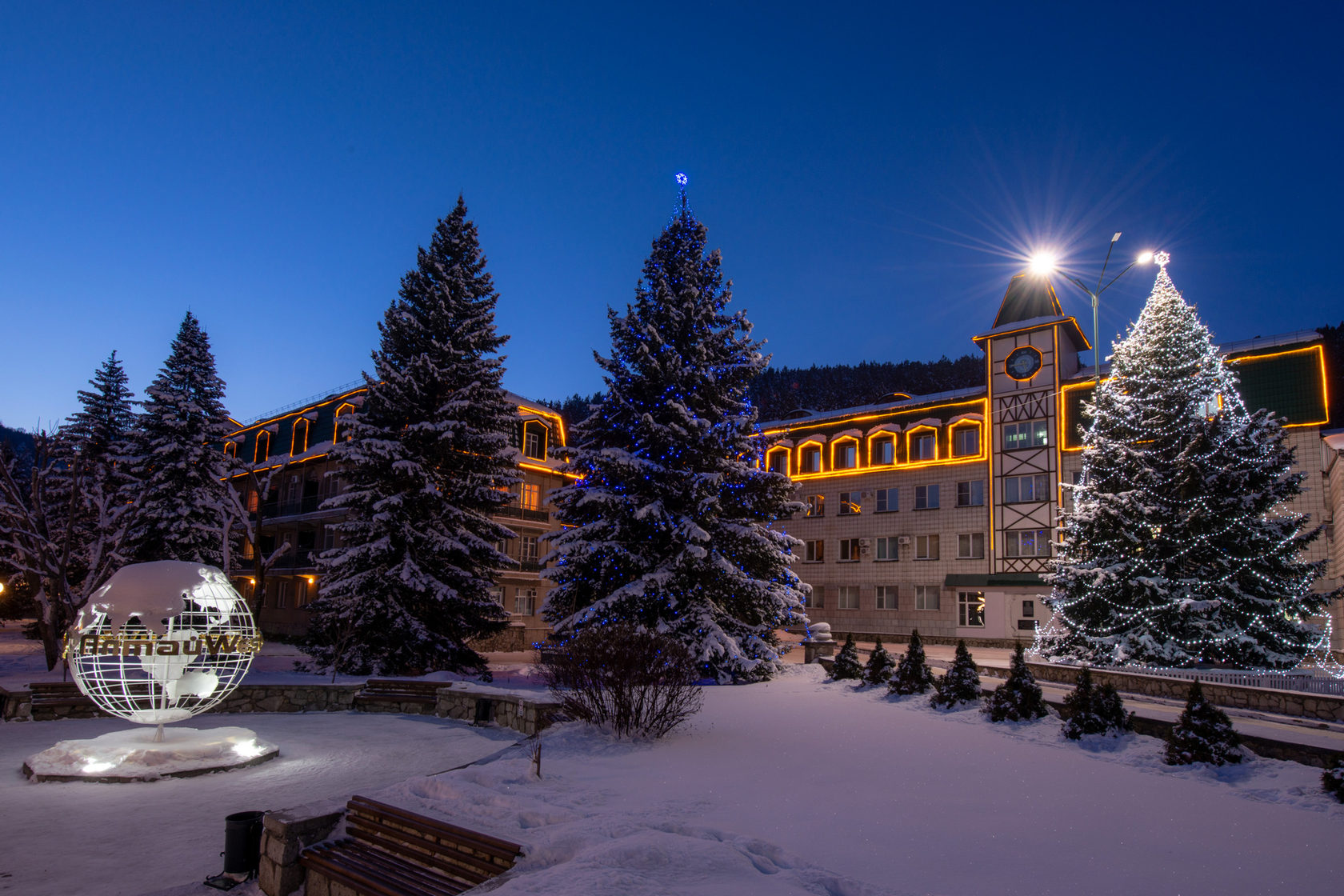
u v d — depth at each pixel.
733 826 6.89
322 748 12.53
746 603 21.97
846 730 12.30
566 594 22.44
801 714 13.98
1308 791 8.17
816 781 8.84
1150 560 21.33
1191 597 20.28
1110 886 5.62
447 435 22.97
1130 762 9.95
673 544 21.41
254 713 16.28
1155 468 22.06
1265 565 20.50
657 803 7.46
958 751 10.66
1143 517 21.42
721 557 21.39
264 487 26.16
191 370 38.00
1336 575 31.17
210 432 37.72
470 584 23.52
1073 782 8.92
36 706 14.60
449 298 25.08
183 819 8.56
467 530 24.50
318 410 44.38
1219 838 6.82
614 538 21.80
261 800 9.36
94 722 14.60
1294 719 14.04
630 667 11.31
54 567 21.61
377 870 6.07
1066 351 42.84
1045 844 6.59
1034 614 40.09
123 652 10.78
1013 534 41.69
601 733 11.28
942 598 43.50
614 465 21.42
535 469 42.41
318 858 6.36
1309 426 32.66
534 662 32.28
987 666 21.75
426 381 23.89
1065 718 11.86
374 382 24.28
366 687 17.22
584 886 4.95
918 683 15.71
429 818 6.57
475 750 12.43
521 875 5.48
